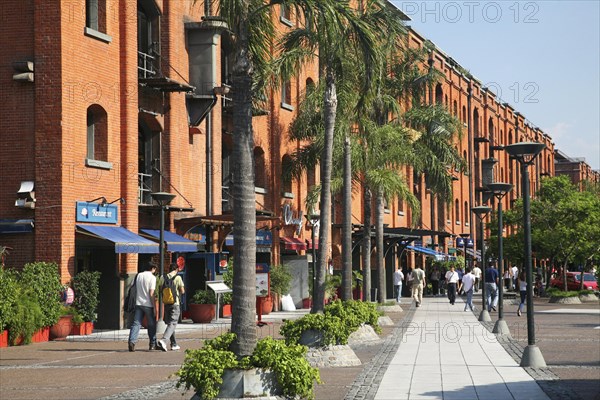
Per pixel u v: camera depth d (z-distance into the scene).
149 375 18.47
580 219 61.91
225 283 37.38
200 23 36.97
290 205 47.47
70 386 16.91
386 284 59.31
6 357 22.17
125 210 31.80
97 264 31.48
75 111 29.25
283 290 41.81
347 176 29.30
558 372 18.64
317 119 41.28
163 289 23.83
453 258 75.12
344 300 27.89
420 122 45.34
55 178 28.50
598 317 39.94
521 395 15.27
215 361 12.39
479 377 17.75
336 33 17.44
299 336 19.81
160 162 35.09
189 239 36.03
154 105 34.59
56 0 28.73
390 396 15.23
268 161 45.16
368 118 37.34
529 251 20.67
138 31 34.94
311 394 12.67
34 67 28.78
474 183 90.19
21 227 28.36
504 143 105.25
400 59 44.41
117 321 31.22
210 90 37.16
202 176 38.03
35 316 25.84
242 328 13.11
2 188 28.92
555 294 55.62
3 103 29.02
